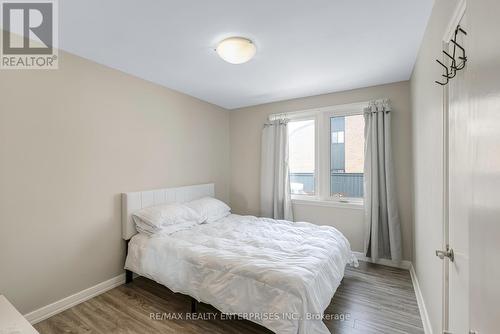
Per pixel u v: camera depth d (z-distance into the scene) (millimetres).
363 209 3242
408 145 2988
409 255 2975
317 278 1783
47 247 2074
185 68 2641
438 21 1518
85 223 2338
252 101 3920
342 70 2721
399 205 3037
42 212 2045
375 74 2832
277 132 3791
